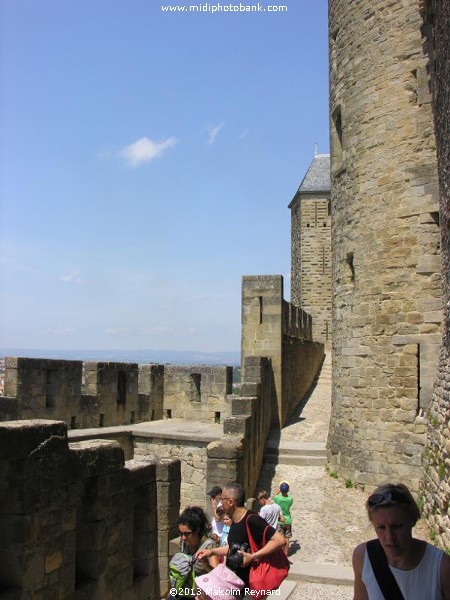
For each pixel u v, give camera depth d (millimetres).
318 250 44656
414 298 13227
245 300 20516
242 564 5246
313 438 18531
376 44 14258
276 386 20062
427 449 11969
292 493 13844
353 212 14750
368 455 13703
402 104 13648
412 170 13391
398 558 3484
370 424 13781
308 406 24156
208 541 5984
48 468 5371
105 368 18750
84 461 5953
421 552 3535
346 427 14586
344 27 15461
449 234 10172
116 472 6508
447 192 10164
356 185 14664
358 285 14398
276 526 9602
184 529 6055
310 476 15148
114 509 6465
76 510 5809
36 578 5172
